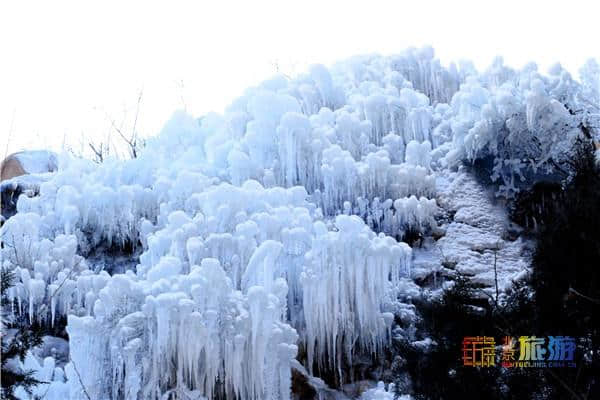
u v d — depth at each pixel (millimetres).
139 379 9633
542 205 12453
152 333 9680
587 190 9016
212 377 9758
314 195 12711
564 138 12805
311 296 10609
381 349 10914
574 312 8391
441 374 8680
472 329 8766
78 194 12219
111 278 10000
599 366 8195
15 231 11422
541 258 8773
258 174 12734
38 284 10805
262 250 10352
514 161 12961
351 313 10898
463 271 11945
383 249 10852
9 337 10305
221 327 9773
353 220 10844
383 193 12828
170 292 9719
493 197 12938
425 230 12547
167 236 11039
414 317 10969
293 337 10086
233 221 11336
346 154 12758
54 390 9641
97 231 12234
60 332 10922
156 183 12367
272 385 9914
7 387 8875
